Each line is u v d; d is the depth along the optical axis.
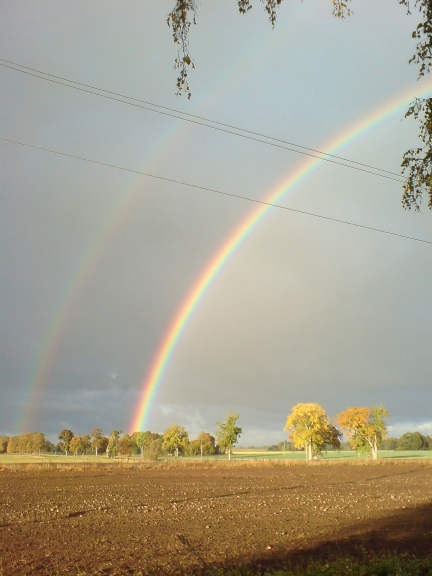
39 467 67.31
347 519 24.78
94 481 50.34
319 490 42.59
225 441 106.19
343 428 117.25
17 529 22.39
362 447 116.25
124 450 158.50
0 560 15.88
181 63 12.31
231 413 108.12
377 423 115.81
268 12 12.25
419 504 31.22
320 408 112.06
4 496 36.72
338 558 13.50
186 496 37.34
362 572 10.98
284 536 19.97
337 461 91.69
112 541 19.34
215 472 65.81
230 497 36.75
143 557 16.27
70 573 14.11
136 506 31.19
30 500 34.19
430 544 17.23
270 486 46.38
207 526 23.11
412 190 12.48
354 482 51.31
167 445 132.50
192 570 14.05
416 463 91.38
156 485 46.41
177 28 12.16
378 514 26.52
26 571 14.39
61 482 48.97
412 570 11.13
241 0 12.16
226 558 15.73
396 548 16.39
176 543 18.81
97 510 29.22
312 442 111.75
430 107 11.98
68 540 19.59
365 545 17.20
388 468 77.50
